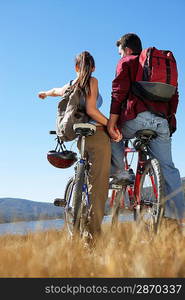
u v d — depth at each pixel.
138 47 5.09
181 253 3.07
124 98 4.80
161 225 4.42
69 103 4.71
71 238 3.90
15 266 2.75
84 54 4.70
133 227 4.03
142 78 4.73
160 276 2.67
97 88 4.71
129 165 5.30
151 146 4.91
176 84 4.79
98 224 4.50
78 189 4.46
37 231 3.70
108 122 4.75
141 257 2.88
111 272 2.68
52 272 2.73
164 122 4.79
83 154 4.64
